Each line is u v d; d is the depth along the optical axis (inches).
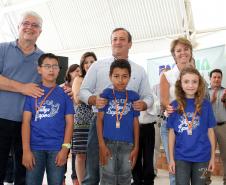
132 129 104.7
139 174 153.3
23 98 102.0
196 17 248.2
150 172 151.4
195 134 98.1
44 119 96.6
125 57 116.0
